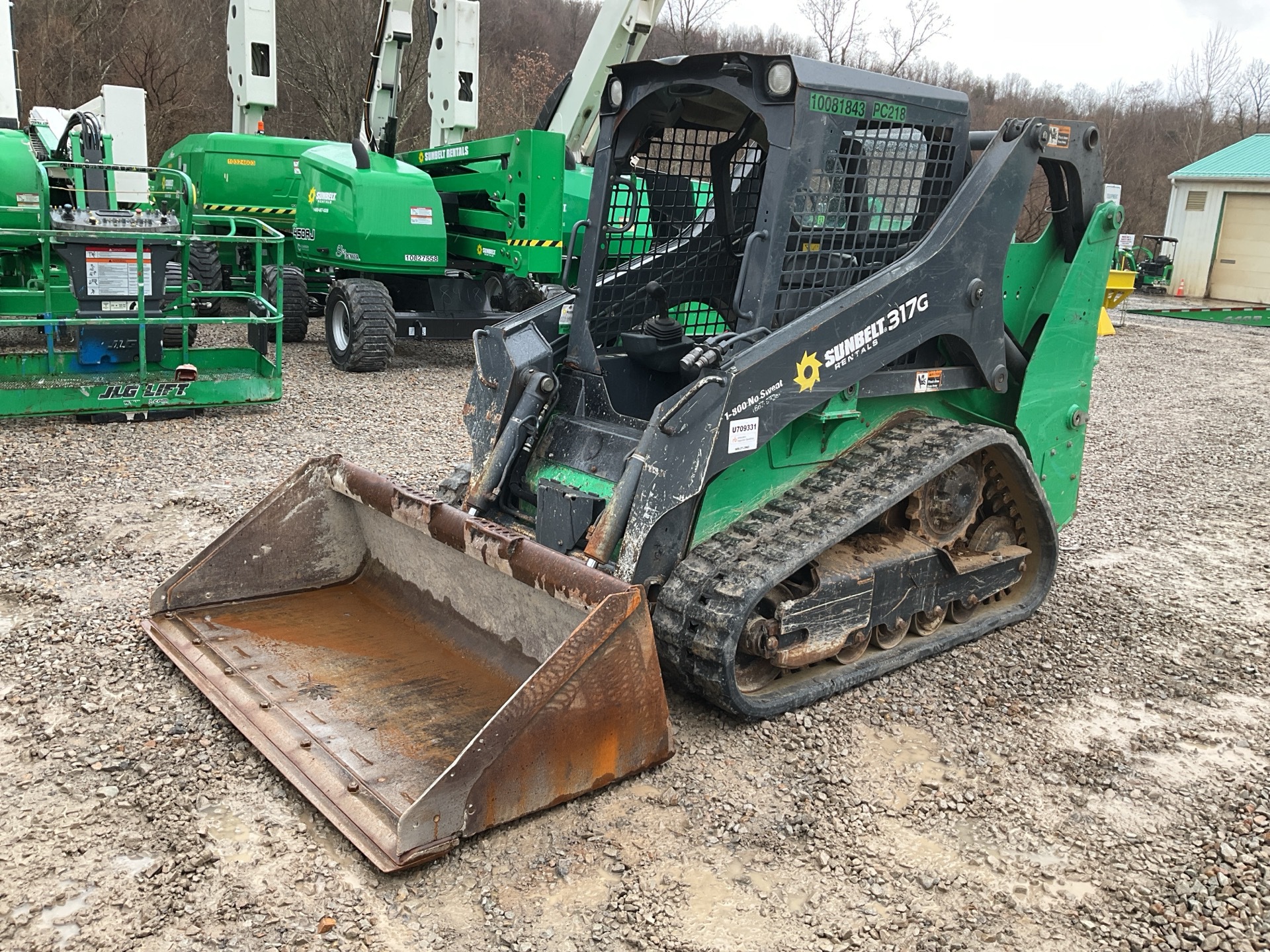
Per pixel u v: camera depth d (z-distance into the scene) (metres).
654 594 3.55
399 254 9.52
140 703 3.52
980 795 3.31
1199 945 2.66
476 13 11.05
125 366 7.68
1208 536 6.32
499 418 4.07
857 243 3.88
